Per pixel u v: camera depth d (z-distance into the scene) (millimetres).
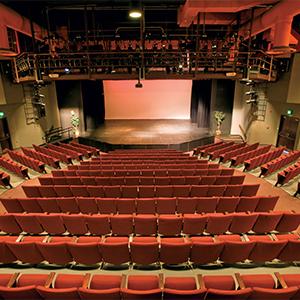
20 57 10805
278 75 12516
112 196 6648
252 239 4410
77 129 16281
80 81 16141
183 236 5152
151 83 19453
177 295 2873
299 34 11703
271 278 3330
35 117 14359
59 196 6750
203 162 10102
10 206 5961
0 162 9992
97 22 14672
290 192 7887
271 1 8461
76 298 3000
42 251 4020
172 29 14109
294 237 4512
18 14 9961
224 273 4160
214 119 17000
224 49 11625
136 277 3377
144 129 17172
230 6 8453
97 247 3969
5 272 4246
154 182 7414
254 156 10820
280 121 13422
